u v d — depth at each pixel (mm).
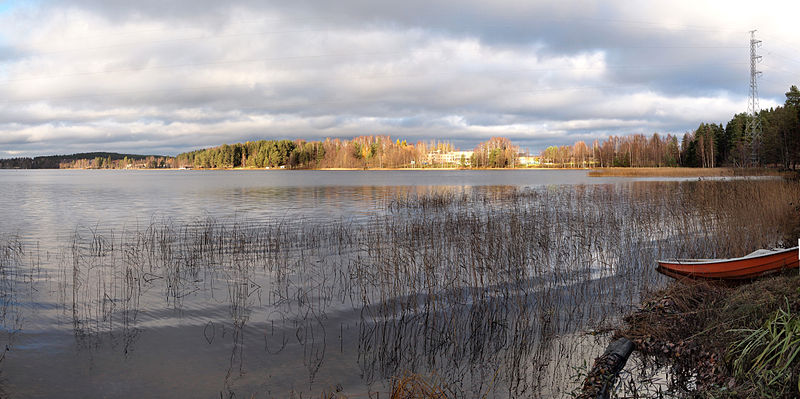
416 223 20062
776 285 7816
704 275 11203
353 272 13406
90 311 10172
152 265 14570
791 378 5152
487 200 34938
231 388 6730
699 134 122062
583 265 13758
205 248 17047
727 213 19109
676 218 19812
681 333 7418
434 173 141500
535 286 11609
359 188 60312
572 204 29453
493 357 7555
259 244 18016
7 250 17078
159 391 6633
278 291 11633
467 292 11266
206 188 64188
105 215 30016
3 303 10750
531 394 6328
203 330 9016
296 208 33375
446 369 7184
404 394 6047
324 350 7988
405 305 10352
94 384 6891
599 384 6246
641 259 14234
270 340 8484
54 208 35281
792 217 18766
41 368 7367
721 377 5891
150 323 9414
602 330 8430
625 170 94938
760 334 5941
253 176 124812
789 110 66938
